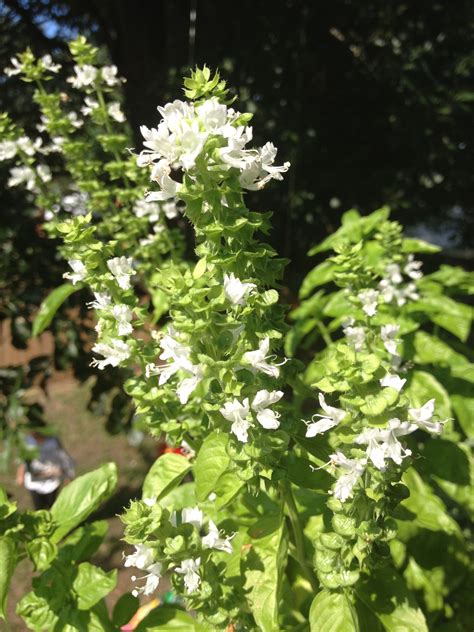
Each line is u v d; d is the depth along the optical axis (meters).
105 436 1.06
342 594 0.18
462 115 0.72
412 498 0.24
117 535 0.74
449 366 0.30
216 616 0.19
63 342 0.57
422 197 0.78
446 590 0.23
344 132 0.74
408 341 0.30
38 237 0.56
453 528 0.23
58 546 0.23
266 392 0.16
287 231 0.72
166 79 0.62
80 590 0.21
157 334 0.21
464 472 0.26
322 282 0.35
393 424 0.15
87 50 0.32
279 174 0.17
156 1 0.70
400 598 0.19
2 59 0.66
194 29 0.63
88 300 0.54
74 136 0.40
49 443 0.78
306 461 0.19
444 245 1.33
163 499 0.25
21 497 0.88
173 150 0.16
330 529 0.21
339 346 0.16
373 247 0.33
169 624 0.22
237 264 0.17
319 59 0.71
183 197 0.16
